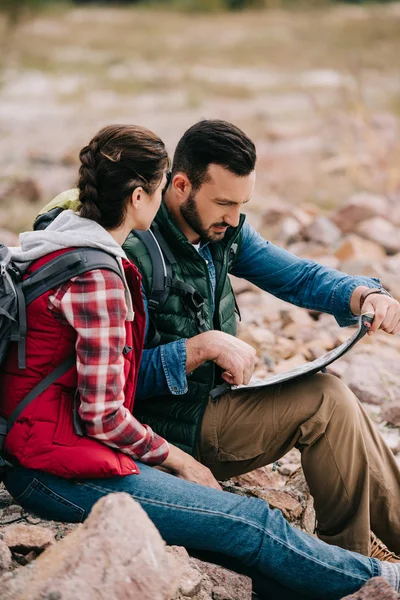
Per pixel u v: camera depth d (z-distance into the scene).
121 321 2.66
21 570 2.49
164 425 3.25
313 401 3.20
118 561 2.37
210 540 2.77
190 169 3.05
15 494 2.82
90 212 2.74
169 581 2.41
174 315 3.17
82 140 12.93
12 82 18.12
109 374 2.65
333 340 5.53
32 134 13.52
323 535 3.24
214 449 3.28
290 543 2.78
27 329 2.69
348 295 3.40
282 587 2.84
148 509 2.75
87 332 2.62
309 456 3.20
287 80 18.64
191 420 3.23
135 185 2.73
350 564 2.81
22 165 11.53
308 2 35.25
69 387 2.75
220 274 3.32
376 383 4.81
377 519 3.22
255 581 2.86
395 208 8.73
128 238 3.13
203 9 36.94
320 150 12.02
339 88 15.98
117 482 2.77
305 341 5.53
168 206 3.20
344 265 6.70
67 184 10.48
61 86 17.86
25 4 25.14
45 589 2.30
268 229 8.30
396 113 14.11
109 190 2.73
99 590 2.31
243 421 3.24
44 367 2.72
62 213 2.82
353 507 3.16
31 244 2.73
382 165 10.80
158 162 2.75
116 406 2.69
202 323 3.22
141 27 30.77
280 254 3.55
